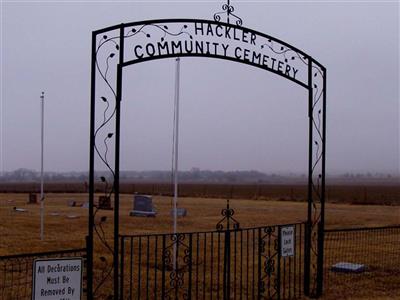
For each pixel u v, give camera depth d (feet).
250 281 39.47
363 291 34.55
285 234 30.42
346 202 176.04
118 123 24.76
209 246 57.82
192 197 220.23
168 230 78.38
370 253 52.34
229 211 30.17
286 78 30.40
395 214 115.75
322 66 31.96
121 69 24.90
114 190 24.81
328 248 55.57
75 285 22.74
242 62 28.48
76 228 78.54
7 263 45.62
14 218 98.58
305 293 32.27
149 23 25.52
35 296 21.90
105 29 24.67
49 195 231.30
